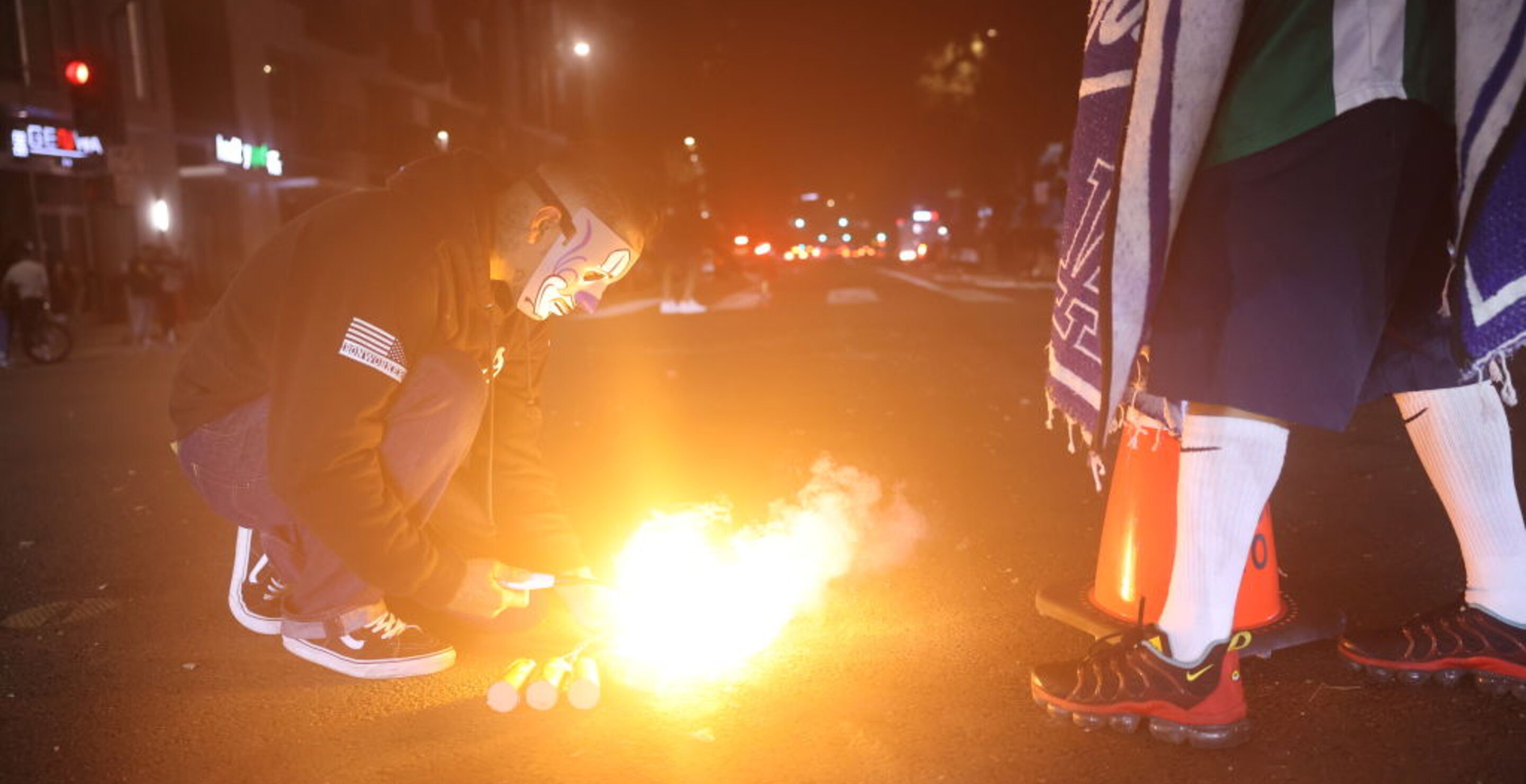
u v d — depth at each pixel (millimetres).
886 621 3219
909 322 15695
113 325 22047
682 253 21156
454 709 2715
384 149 33531
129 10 23562
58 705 2820
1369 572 3467
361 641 2924
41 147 20484
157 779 2418
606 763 2410
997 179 39375
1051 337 2607
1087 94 2494
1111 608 3020
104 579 3955
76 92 14688
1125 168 2246
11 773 2461
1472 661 2520
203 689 2885
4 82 19906
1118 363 2314
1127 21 2395
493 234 2785
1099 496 4742
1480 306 2250
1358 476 4781
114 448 7074
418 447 2719
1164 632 2402
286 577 2992
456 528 3143
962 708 2617
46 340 14828
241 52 26281
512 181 2832
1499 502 2504
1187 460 2379
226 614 3488
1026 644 3002
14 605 3684
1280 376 2211
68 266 20188
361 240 2602
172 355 15766
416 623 3264
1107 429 2416
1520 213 2213
